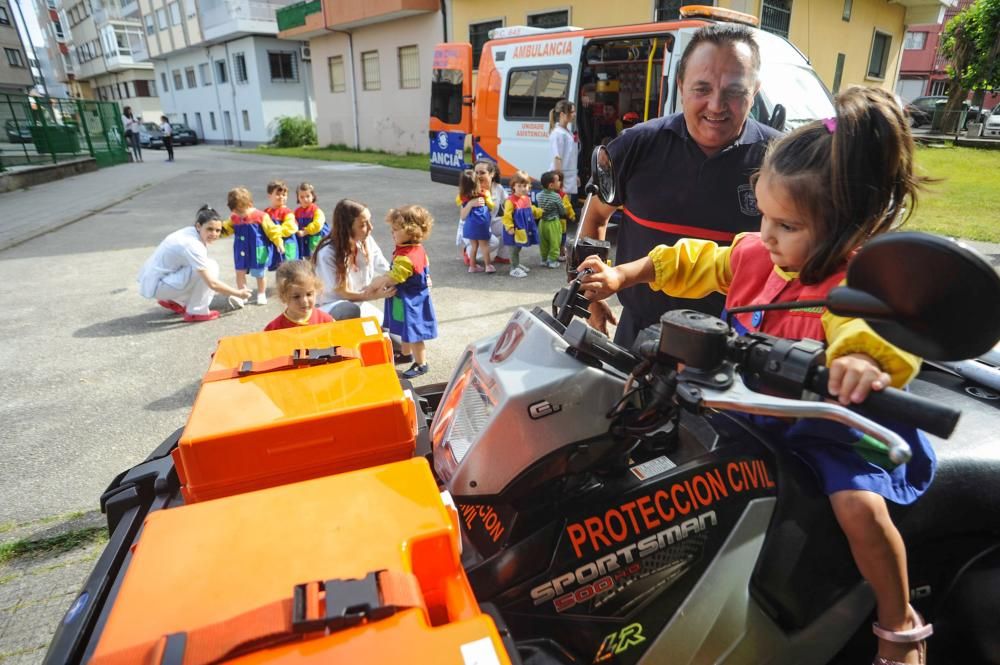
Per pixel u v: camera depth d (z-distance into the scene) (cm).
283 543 103
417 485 118
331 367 172
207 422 144
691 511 140
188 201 1365
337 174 1756
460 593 103
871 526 136
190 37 3609
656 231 253
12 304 654
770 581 147
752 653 148
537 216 760
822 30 1623
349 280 448
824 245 124
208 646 83
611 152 257
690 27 750
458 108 1116
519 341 141
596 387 130
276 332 201
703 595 141
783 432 150
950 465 169
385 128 2408
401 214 422
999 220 873
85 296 680
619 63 851
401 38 2180
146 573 97
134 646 85
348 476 121
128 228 1075
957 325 85
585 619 136
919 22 1988
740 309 115
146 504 164
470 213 713
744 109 224
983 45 2066
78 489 329
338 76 2580
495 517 143
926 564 173
